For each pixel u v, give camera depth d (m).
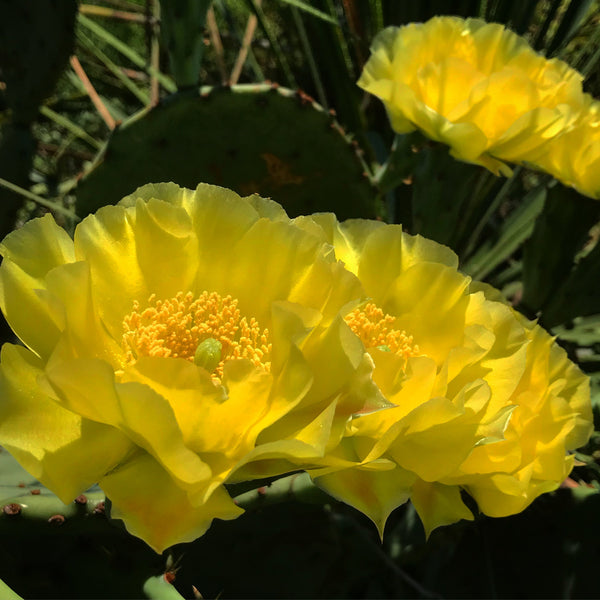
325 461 0.35
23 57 0.58
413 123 0.50
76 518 0.39
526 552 0.47
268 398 0.35
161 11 0.55
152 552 0.39
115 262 0.37
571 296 0.57
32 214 0.74
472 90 0.48
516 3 0.76
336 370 0.35
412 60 0.50
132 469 0.35
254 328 0.37
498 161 0.49
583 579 0.46
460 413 0.36
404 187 0.70
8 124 0.62
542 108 0.47
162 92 0.91
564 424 0.39
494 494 0.38
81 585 0.40
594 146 0.49
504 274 0.78
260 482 0.37
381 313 0.39
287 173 0.55
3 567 0.40
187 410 0.34
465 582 0.48
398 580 0.53
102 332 0.37
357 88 0.77
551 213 0.56
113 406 0.34
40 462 0.34
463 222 0.65
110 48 1.01
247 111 0.53
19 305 0.36
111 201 0.54
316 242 0.37
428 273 0.39
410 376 0.36
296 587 0.50
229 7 0.87
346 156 0.55
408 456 0.37
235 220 0.38
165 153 0.54
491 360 0.38
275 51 0.76
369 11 0.80
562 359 0.41
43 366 0.35
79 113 0.96
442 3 0.75
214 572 0.49
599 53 0.73
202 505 0.34
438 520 0.37
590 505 0.46
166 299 0.38
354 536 0.52
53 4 0.58
